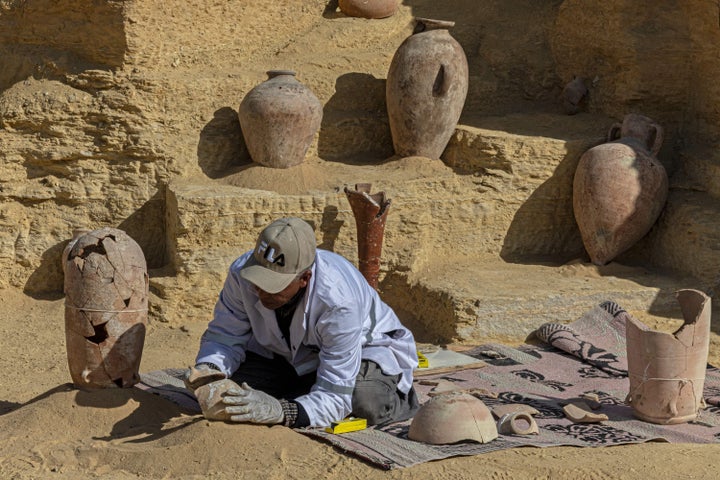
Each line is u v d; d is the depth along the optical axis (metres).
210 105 7.96
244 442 4.40
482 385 5.79
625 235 7.77
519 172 8.00
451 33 9.46
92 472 4.33
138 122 7.66
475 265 7.84
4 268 7.51
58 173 7.68
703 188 8.03
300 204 7.39
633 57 8.54
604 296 7.11
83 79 7.67
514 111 9.23
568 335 6.61
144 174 7.71
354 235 7.55
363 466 4.33
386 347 4.87
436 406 4.65
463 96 8.16
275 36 8.91
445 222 7.88
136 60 7.72
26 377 5.92
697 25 8.30
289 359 4.82
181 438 4.46
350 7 9.27
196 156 7.85
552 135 8.29
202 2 8.17
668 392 5.03
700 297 5.08
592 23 8.98
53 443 4.59
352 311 4.50
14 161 7.60
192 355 6.43
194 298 7.18
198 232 7.17
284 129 7.64
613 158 7.71
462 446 4.57
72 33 7.78
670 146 8.59
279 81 7.78
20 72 7.90
